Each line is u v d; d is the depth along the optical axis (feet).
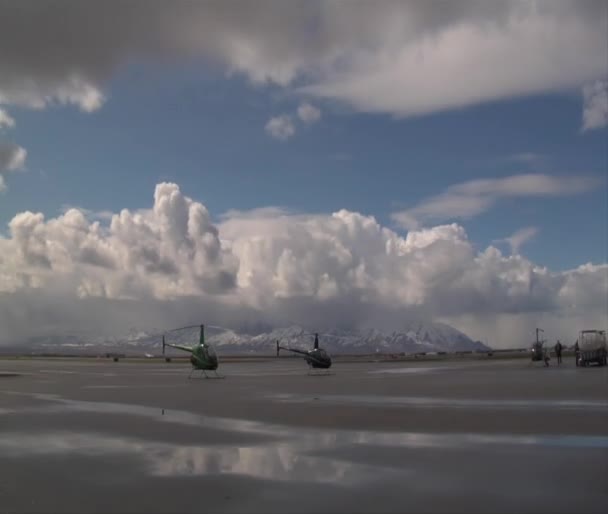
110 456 64.75
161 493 49.08
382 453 63.72
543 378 182.09
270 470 56.80
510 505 44.14
